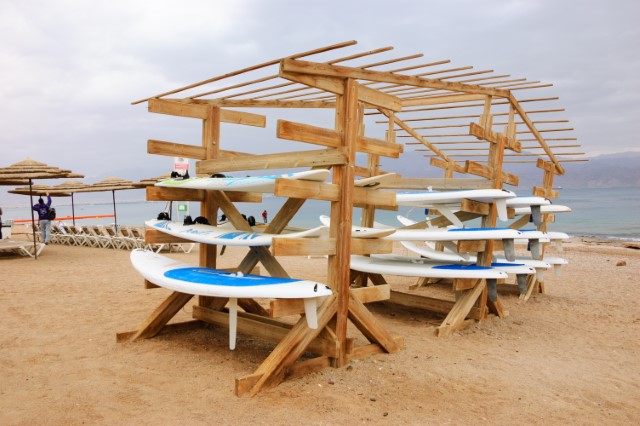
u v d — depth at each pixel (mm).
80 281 9383
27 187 19656
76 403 3760
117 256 13906
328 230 4914
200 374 4418
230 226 6496
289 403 3822
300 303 4266
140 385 4137
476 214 7387
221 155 6277
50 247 16656
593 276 11930
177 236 6094
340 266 4582
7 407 3672
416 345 5648
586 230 35156
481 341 6000
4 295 7855
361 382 4340
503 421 3730
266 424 3453
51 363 4668
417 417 3701
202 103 6172
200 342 5434
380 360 4969
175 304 5594
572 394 4367
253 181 5109
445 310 6898
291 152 4934
